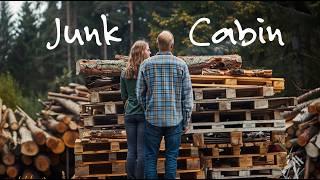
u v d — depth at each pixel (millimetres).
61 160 14352
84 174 9555
